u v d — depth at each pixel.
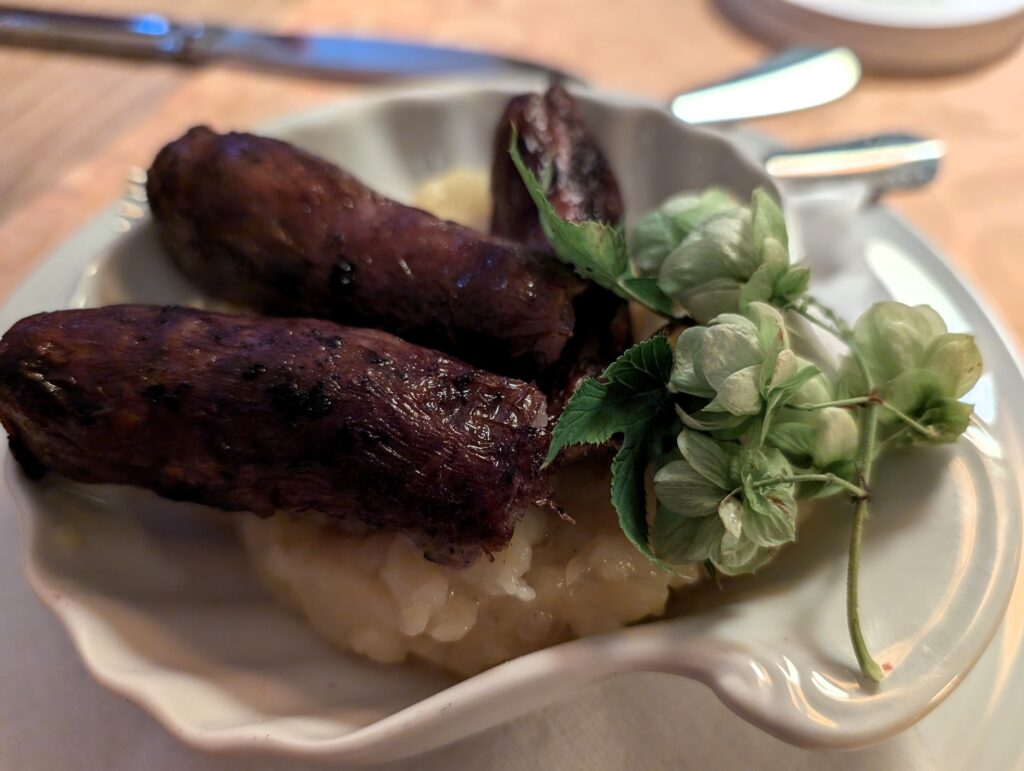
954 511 0.12
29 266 0.21
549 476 0.13
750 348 0.11
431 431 0.12
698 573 0.13
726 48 0.29
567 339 0.14
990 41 0.27
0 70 0.26
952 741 0.12
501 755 0.12
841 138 0.24
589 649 0.11
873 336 0.13
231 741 0.11
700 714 0.13
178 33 0.27
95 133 0.25
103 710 0.13
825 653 0.11
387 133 0.21
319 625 0.14
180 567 0.15
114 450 0.12
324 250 0.15
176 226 0.16
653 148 0.20
